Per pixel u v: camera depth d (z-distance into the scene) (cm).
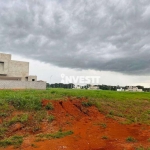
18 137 936
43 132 1042
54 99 1473
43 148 816
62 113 1305
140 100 2436
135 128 1238
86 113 1414
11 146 837
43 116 1206
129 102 2123
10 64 4219
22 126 1062
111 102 1934
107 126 1223
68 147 843
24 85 3334
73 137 971
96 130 1124
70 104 1438
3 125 1048
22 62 4403
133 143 958
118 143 945
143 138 1047
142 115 1638
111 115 1484
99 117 1406
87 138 983
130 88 8350
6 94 1616
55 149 813
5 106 1245
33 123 1117
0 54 4047
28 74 4484
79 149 840
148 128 1254
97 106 1570
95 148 866
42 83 3541
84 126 1177
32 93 1786
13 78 4244
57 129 1091
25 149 805
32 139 923
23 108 1288
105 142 950
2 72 4075
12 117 1138
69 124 1179
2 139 918
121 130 1171
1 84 3081
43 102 1384
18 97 1404
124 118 1478
